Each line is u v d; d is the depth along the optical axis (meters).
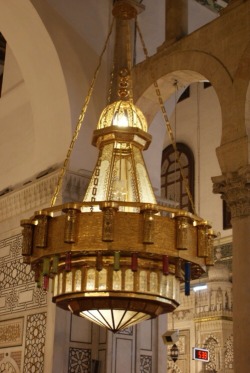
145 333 8.02
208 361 12.30
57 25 8.12
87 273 4.16
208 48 7.38
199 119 14.78
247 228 6.48
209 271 13.36
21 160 8.90
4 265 8.53
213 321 12.94
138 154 4.61
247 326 6.11
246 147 6.57
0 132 9.60
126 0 5.38
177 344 13.64
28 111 9.12
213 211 13.82
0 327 8.26
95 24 8.56
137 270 4.06
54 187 7.75
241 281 6.31
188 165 14.58
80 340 7.44
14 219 8.56
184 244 4.03
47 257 4.19
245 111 6.70
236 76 6.86
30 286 7.91
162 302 4.23
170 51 7.93
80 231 3.97
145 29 8.88
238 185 6.55
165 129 8.77
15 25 8.38
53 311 7.31
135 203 3.95
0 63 11.50
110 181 4.34
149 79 8.13
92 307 4.19
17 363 7.70
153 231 3.91
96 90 8.32
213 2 9.57
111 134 4.55
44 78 8.34
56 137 8.19
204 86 14.94
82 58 8.30
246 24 6.93
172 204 8.75
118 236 3.91
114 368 7.45
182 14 8.12
